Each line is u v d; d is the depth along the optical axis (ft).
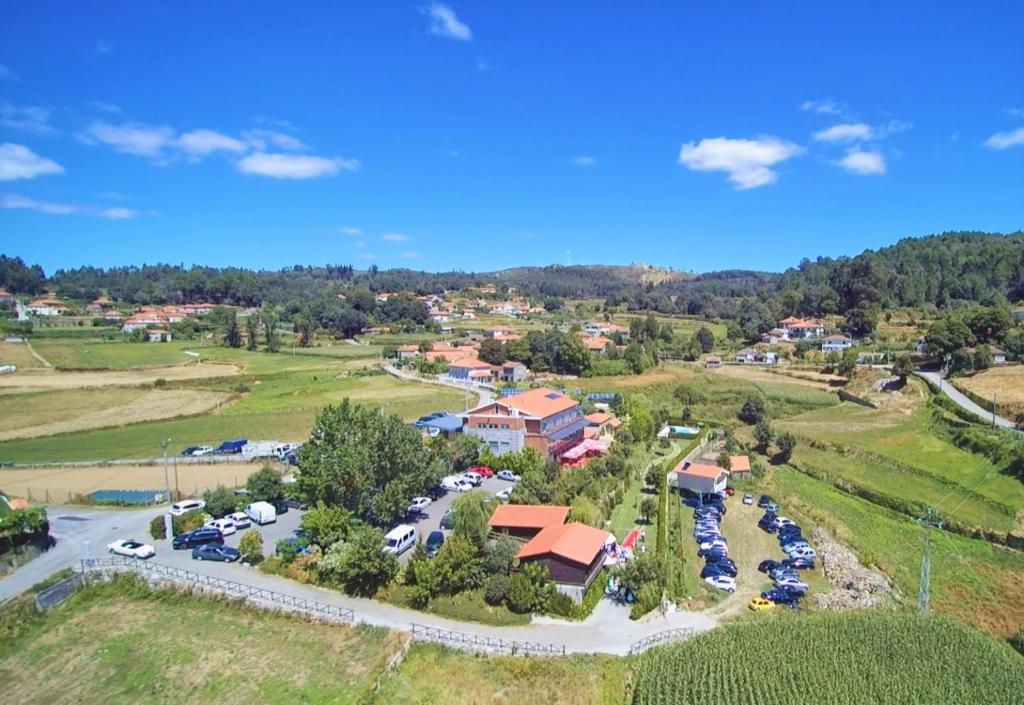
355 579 166.30
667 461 294.46
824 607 171.94
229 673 137.39
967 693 129.29
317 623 151.33
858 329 614.34
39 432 336.90
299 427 344.08
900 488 260.83
